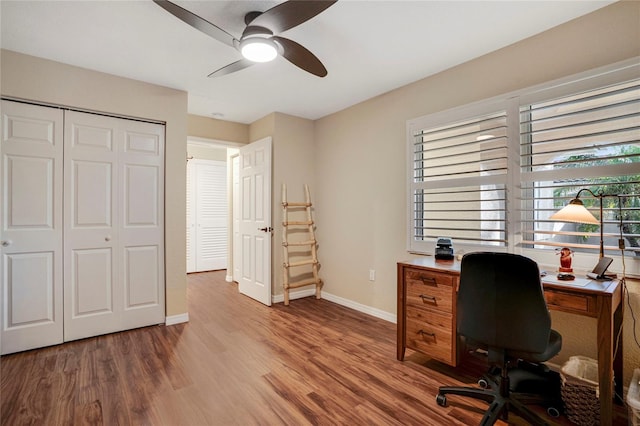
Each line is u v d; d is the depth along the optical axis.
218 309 3.74
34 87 2.55
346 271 3.88
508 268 1.57
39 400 1.91
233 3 1.91
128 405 1.87
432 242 2.94
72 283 2.77
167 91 3.19
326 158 4.20
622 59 1.91
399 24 2.13
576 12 2.02
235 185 5.22
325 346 2.71
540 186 2.28
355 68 2.80
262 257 4.02
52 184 2.68
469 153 2.63
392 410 1.84
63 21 2.09
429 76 2.96
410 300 2.40
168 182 3.21
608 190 2.04
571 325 2.15
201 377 2.19
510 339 1.59
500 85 2.46
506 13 2.02
